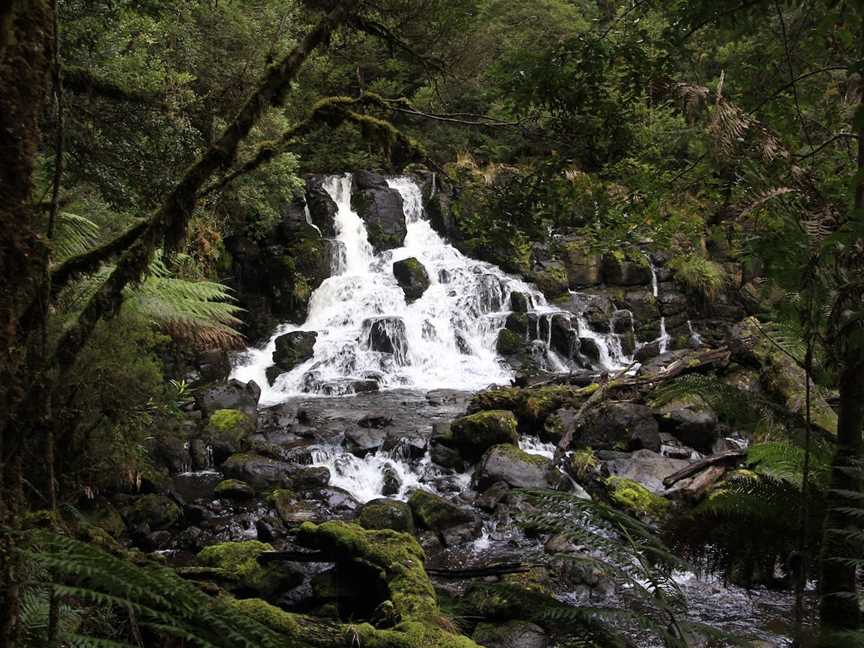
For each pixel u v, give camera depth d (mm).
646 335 15430
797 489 2381
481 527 7359
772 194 2104
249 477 8148
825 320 2066
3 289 1718
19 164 1738
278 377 12875
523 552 6801
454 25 4047
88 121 4750
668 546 2371
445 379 13383
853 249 2016
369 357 13664
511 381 11914
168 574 1188
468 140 14523
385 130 3127
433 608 4422
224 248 14219
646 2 3340
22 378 1843
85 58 5941
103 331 5180
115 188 5121
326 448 9172
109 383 5191
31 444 2180
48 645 1207
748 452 2760
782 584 5805
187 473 8414
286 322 14703
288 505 7609
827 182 2516
